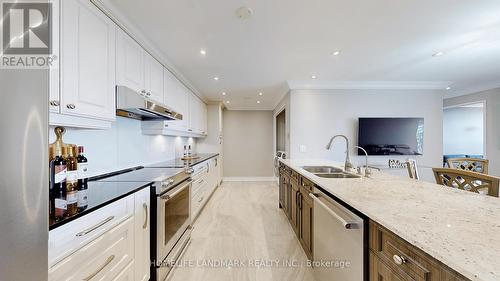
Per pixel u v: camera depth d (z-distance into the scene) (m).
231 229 2.84
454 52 2.65
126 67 1.90
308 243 2.01
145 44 2.23
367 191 1.35
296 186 2.52
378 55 2.72
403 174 3.91
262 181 6.32
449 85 4.09
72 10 1.28
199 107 4.68
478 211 0.96
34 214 0.61
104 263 1.11
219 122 5.59
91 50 1.45
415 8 1.76
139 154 2.61
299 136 4.04
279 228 2.86
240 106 6.30
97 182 1.63
